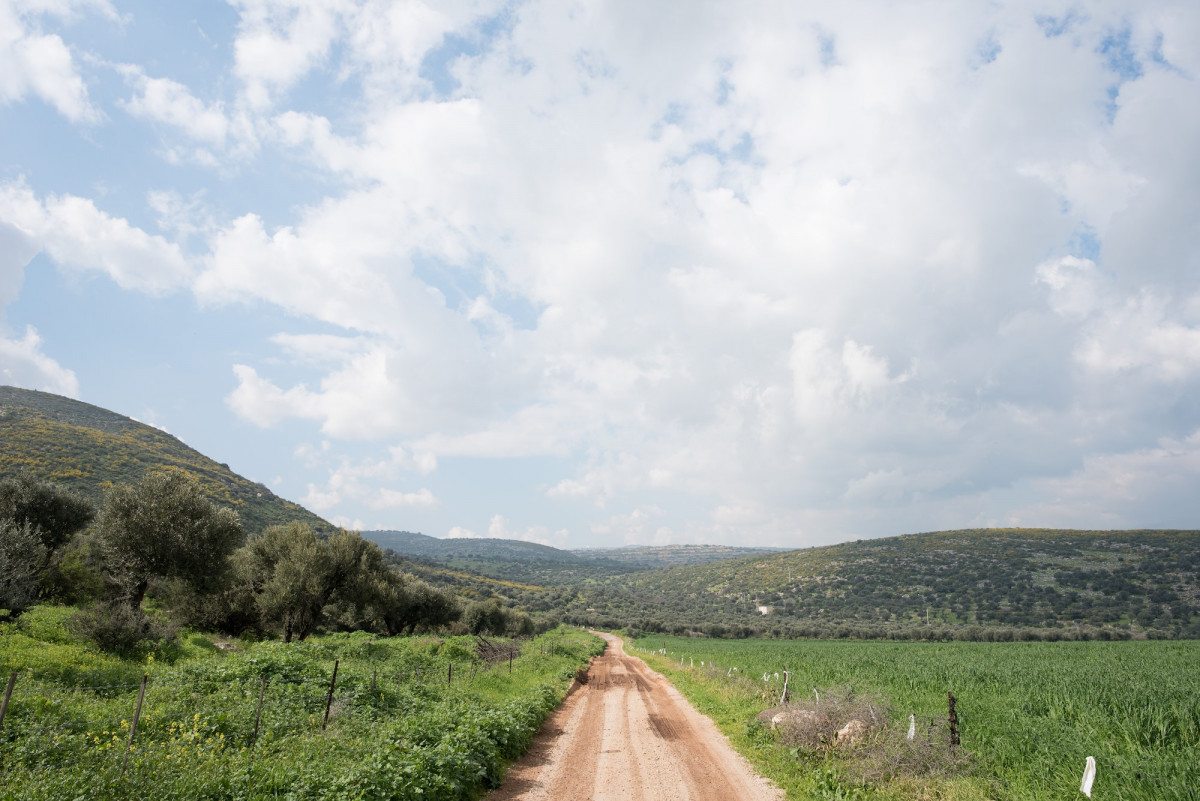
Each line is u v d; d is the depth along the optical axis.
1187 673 26.55
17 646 17.86
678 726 19.25
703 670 33.75
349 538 42.16
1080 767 11.54
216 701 13.43
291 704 14.28
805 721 14.66
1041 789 10.91
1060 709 16.94
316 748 11.09
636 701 25.38
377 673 20.98
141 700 9.43
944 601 124.12
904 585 140.62
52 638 20.69
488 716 14.53
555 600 168.12
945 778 11.52
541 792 11.65
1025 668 29.42
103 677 15.52
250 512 94.69
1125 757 12.04
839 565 167.25
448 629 62.91
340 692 15.72
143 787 8.13
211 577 30.88
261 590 37.00
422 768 10.19
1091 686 20.45
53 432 80.19
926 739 12.68
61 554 30.59
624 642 91.00
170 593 33.59
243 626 37.53
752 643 78.69
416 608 59.91
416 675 21.61
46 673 15.16
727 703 22.45
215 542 30.67
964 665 32.19
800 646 65.94
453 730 13.07
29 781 7.77
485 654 36.19
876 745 13.04
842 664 33.75
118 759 8.90
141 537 28.09
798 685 24.19
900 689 23.00
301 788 8.82
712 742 16.73
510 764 13.52
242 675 15.88
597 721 20.12
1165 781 10.30
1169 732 14.54
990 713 16.72
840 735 13.95
